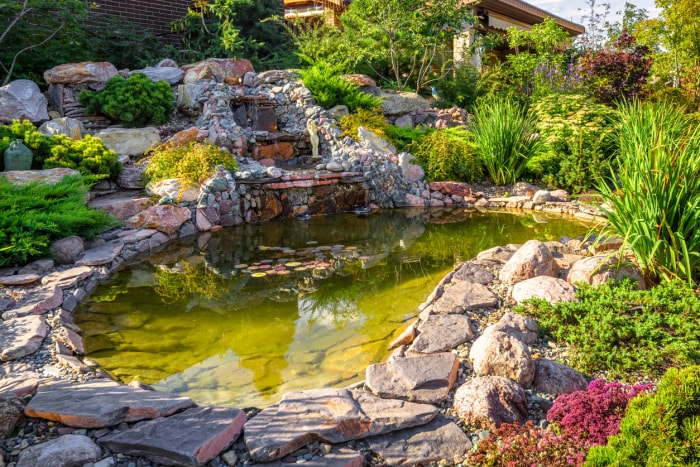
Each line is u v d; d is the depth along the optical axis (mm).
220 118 9211
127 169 8023
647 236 4312
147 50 11727
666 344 3389
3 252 5219
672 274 4324
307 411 2789
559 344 3596
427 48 13258
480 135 10211
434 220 7988
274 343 3992
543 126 10148
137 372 3545
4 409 2705
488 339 3320
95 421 2691
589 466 2045
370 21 12977
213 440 2508
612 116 9828
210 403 3139
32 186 6051
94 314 4539
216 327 4289
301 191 8312
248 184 7832
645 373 3223
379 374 3195
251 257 6156
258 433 2609
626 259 4629
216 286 5230
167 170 7809
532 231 7160
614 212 5316
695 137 4742
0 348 3598
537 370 3162
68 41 10336
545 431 2611
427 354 3463
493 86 13727
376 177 9055
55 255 5543
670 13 15008
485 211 8586
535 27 14539
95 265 5551
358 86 11555
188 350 3881
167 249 6465
